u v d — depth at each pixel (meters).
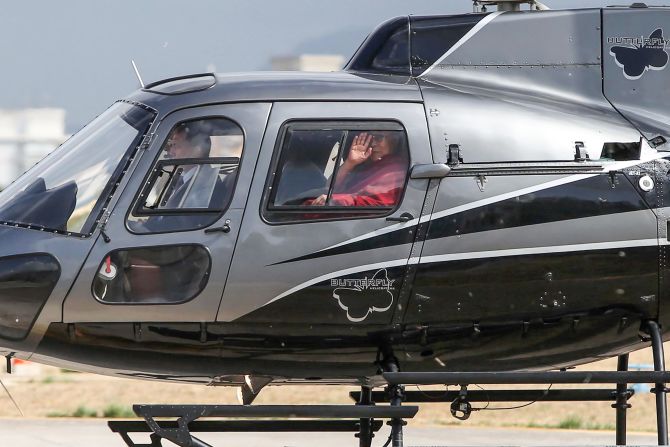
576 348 24.03
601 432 43.44
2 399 51.81
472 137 23.25
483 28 24.95
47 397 53.03
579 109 24.33
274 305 22.50
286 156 22.88
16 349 23.06
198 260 22.38
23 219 22.77
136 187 22.70
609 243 23.19
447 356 23.66
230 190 22.69
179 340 22.83
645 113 24.58
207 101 23.30
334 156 22.98
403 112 23.31
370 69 24.84
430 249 22.69
